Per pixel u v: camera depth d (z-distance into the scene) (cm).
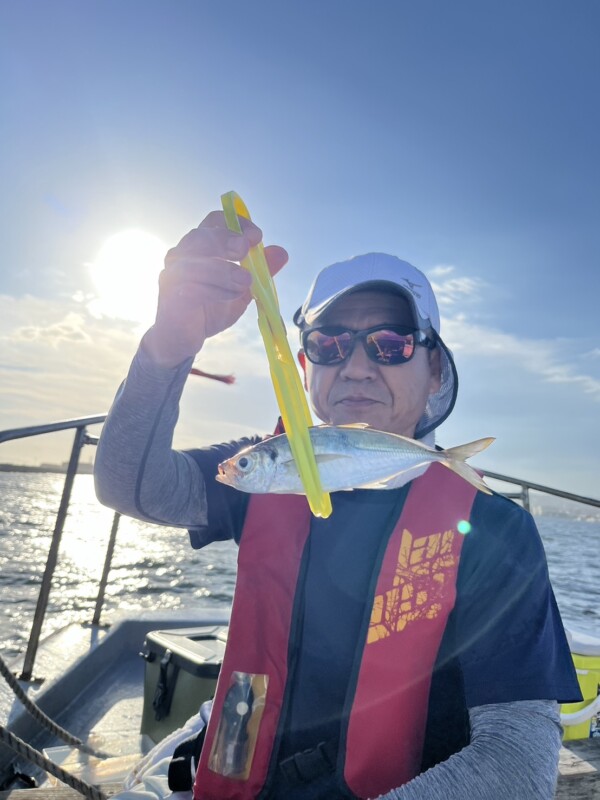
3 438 278
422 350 178
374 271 186
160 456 161
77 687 382
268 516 172
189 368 151
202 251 131
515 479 395
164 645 326
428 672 148
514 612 142
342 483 131
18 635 675
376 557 159
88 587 1007
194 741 189
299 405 123
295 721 154
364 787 144
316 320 182
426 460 139
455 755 133
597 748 231
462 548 154
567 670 141
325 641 157
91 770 258
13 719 303
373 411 173
